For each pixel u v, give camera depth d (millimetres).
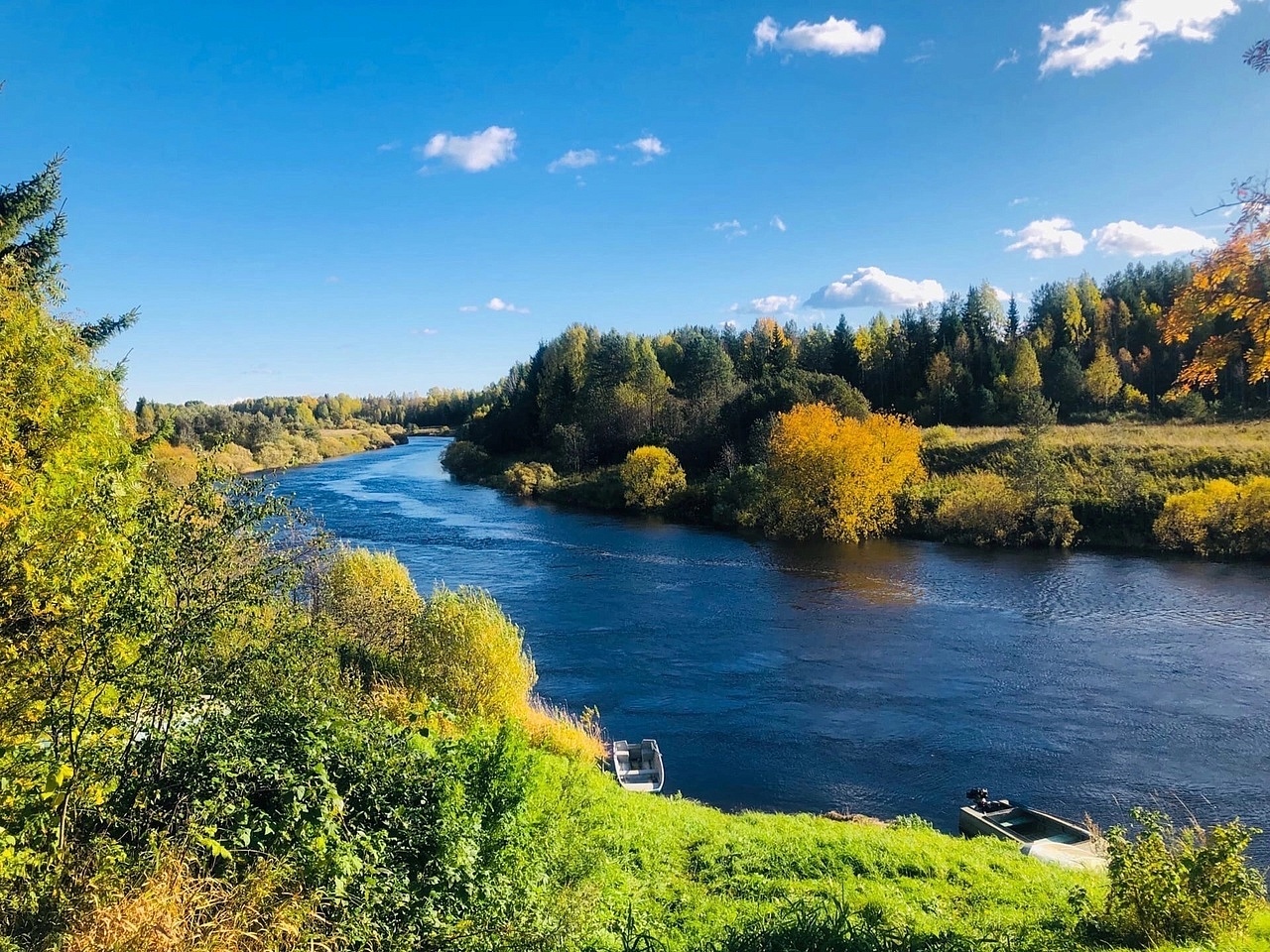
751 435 65875
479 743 10289
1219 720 20594
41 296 9156
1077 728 20453
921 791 17500
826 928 8281
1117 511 44219
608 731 20828
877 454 49531
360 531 51094
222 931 5488
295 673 8406
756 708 22219
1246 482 42281
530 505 65750
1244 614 29969
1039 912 10180
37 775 5836
